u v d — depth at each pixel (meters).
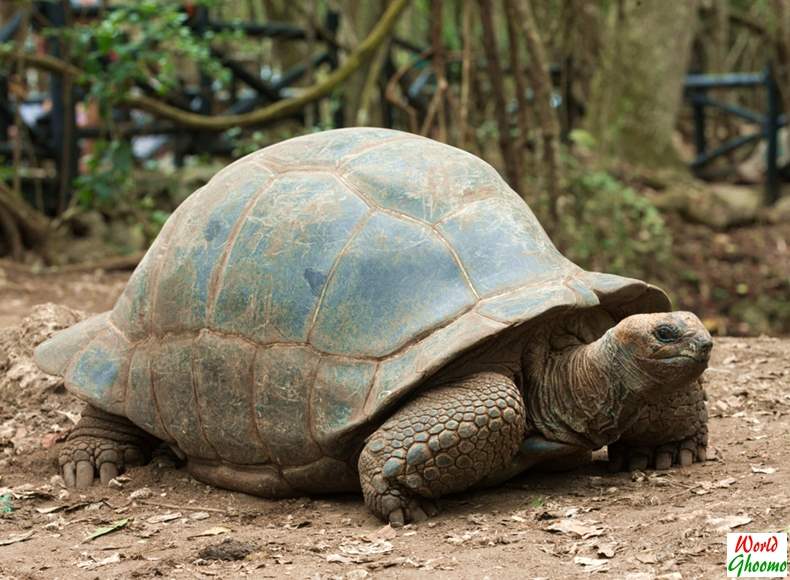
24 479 4.84
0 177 10.88
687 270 12.40
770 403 5.56
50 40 11.01
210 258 4.39
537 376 4.14
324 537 3.83
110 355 4.71
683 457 4.43
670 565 3.21
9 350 6.02
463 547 3.59
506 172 9.42
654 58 14.42
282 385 4.08
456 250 4.06
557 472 4.49
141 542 3.91
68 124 11.25
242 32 11.51
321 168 4.40
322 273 4.10
